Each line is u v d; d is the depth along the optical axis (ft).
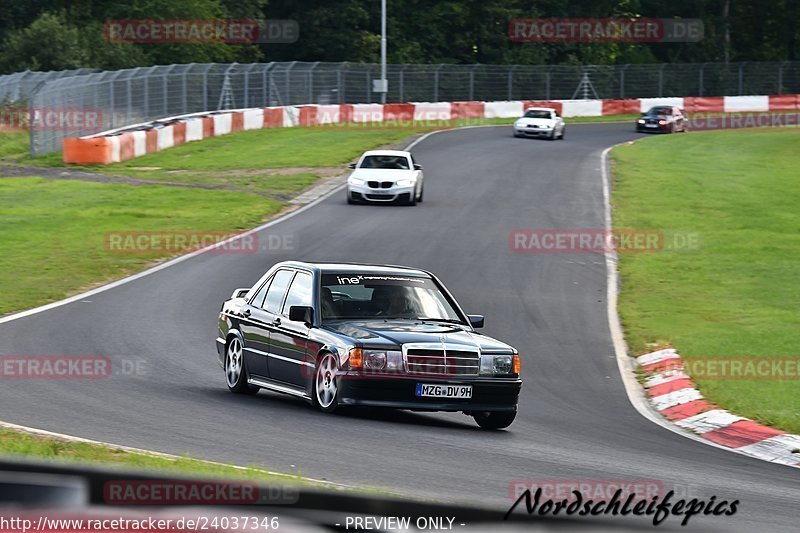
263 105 458.09
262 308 93.81
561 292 160.86
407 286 92.12
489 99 556.10
